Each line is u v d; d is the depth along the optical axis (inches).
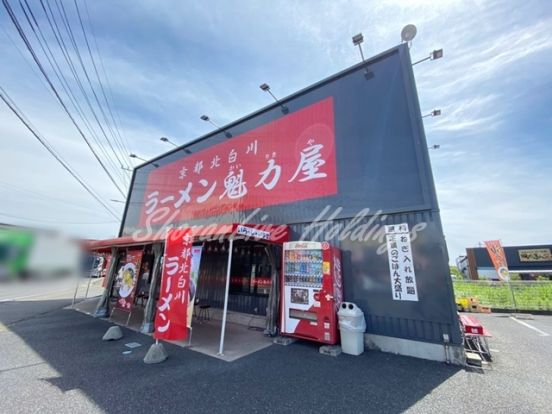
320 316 180.1
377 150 206.8
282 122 281.3
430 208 175.0
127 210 490.0
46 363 149.3
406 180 188.9
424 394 116.5
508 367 149.3
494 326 275.3
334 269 187.8
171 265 175.2
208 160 362.0
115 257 320.5
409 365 150.6
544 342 206.5
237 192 304.7
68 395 112.1
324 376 135.2
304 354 169.2
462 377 134.8
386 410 103.3
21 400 106.7
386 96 213.2
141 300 390.6
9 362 149.0
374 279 187.2
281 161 270.1
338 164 225.6
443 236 168.4
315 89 259.6
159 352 155.9
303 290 191.6
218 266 303.4
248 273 274.5
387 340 175.0
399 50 215.2
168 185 418.9
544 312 354.6
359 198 207.3
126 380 128.3
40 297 468.1
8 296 472.1
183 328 164.6
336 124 236.1
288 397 113.2
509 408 105.1
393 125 203.9
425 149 186.4
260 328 240.8
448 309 158.7
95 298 459.2
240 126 329.1
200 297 307.7
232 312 272.8
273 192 266.8
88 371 138.8
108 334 200.5
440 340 158.2
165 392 116.4
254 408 104.0
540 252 785.6
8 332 219.0
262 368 145.5
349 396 114.3
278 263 230.2
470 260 853.2
